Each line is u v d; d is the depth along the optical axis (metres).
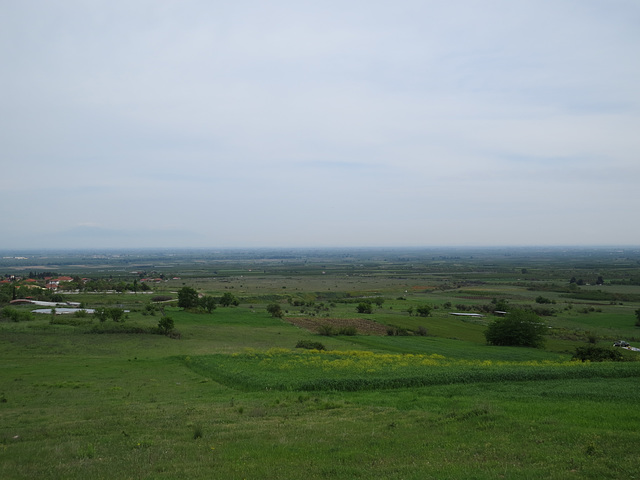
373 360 45.72
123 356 53.97
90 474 14.48
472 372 33.53
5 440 19.41
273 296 162.25
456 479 13.28
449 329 96.44
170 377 39.62
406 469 14.29
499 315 122.12
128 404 27.94
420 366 40.47
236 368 40.50
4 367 44.62
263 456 16.00
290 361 44.06
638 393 25.84
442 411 22.58
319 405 25.02
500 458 15.19
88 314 97.25
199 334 78.75
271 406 25.52
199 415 23.44
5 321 82.38
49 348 58.12
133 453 16.78
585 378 32.59
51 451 17.31
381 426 19.88
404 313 123.00
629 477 13.17
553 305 138.00
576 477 13.25
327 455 15.97
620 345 75.88
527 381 31.53
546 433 17.81
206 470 14.61
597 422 19.30
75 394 32.09
